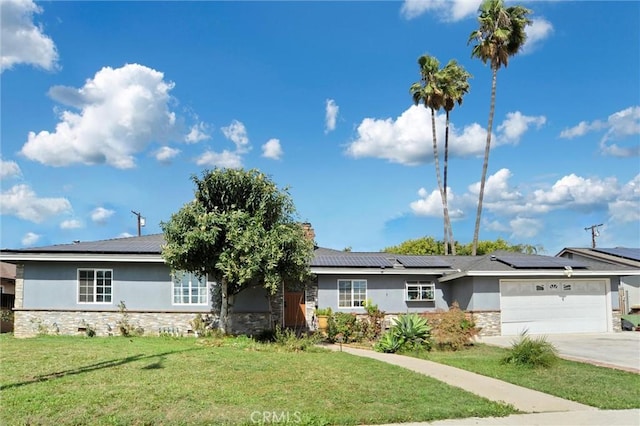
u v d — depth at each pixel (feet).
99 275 69.77
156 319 69.31
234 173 59.93
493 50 117.80
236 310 69.82
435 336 57.77
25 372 36.32
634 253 98.27
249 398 29.71
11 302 95.61
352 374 37.86
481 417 27.14
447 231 131.75
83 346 51.08
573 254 105.09
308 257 59.41
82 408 26.78
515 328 73.36
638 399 31.37
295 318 78.02
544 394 32.89
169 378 34.50
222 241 57.16
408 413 27.30
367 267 77.25
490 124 122.72
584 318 75.46
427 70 127.65
